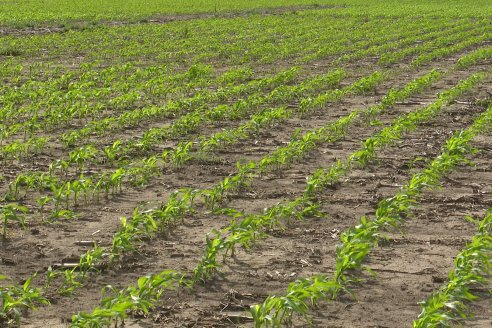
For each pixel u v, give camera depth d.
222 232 11.58
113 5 75.56
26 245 11.12
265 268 10.38
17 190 13.44
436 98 23.91
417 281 9.99
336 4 82.25
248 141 17.91
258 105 22.39
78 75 28.39
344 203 13.23
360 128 19.44
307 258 10.72
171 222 12.11
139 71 27.09
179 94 24.70
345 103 23.14
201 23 53.75
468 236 11.66
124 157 16.20
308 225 12.08
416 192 13.36
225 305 9.23
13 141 17.77
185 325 8.72
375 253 10.94
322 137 18.17
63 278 10.06
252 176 14.80
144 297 9.05
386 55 33.19
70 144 17.38
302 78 28.17
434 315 8.06
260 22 54.97
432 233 11.79
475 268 9.85
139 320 8.84
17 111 20.86
